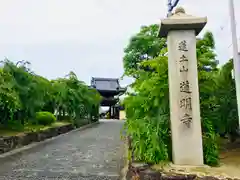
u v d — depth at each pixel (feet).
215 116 22.00
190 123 17.22
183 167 16.38
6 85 35.40
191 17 17.66
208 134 18.97
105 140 46.03
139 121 18.81
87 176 21.91
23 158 29.84
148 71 22.06
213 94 22.39
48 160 28.63
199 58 20.66
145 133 18.30
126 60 44.62
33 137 42.63
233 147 24.22
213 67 22.45
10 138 34.94
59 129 56.49
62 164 26.55
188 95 17.38
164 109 19.20
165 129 18.92
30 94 42.27
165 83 19.31
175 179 14.56
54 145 40.45
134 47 43.88
